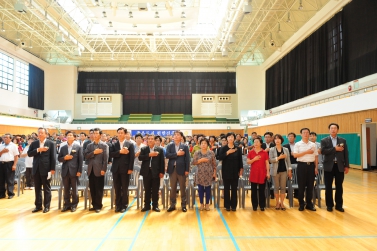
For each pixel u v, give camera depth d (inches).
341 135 498.9
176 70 1048.8
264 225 180.9
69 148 219.1
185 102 1040.8
